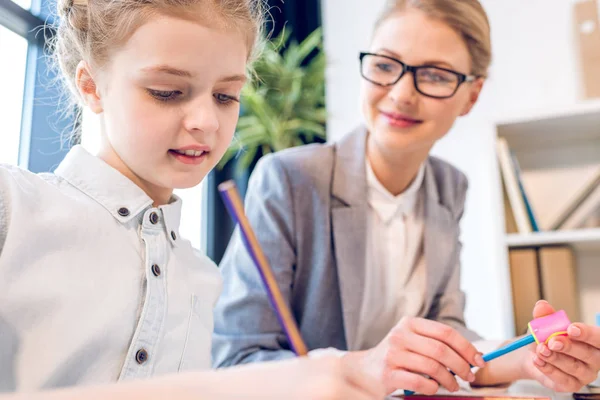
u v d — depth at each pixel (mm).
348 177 1162
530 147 2041
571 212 1805
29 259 588
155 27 624
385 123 1087
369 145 1189
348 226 1129
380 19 1143
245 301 1067
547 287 1734
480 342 1020
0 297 560
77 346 590
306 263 1135
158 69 620
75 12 720
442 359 798
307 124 2312
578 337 769
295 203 1133
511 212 1847
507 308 1719
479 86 1196
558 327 791
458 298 1255
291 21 2455
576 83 1928
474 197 2166
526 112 1789
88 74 702
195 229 2127
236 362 1041
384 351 832
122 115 646
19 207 593
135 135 641
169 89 635
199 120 637
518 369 903
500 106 2168
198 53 630
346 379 356
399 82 1060
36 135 1300
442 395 776
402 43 1067
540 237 1734
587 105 1723
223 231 2178
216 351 1086
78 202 654
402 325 852
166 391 317
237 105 709
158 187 742
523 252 1767
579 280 1917
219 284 836
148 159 651
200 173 676
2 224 579
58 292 593
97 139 754
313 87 2369
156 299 670
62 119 1211
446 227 1253
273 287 424
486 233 2129
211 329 790
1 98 1320
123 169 708
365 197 1156
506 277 1732
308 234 1133
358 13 2500
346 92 2480
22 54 1337
